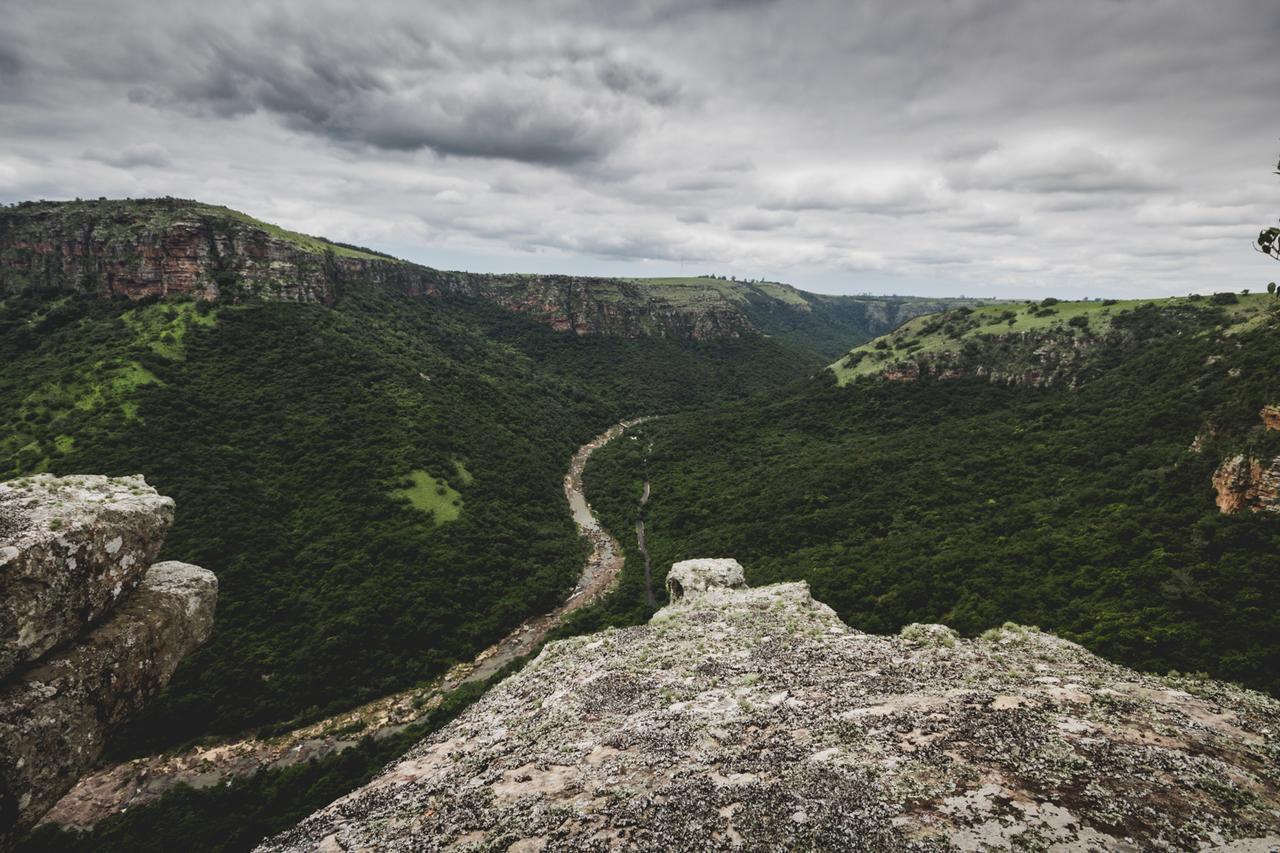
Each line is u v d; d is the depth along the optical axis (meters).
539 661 25.58
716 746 14.27
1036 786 10.24
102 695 16.11
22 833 14.12
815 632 24.53
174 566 20.27
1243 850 8.18
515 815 11.93
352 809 13.79
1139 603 35.25
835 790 10.98
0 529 14.74
